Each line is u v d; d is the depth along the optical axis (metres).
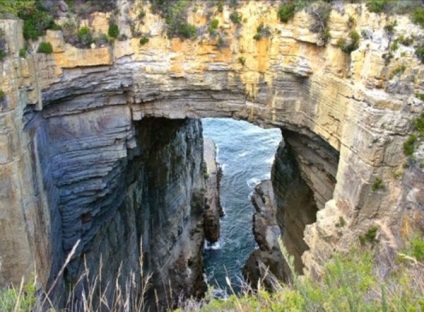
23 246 14.07
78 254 18.48
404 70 12.79
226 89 18.17
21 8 15.10
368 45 13.66
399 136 13.07
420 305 4.94
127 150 19.78
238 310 6.81
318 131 16.66
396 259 8.77
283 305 5.97
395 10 13.42
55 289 16.20
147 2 17.34
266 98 17.88
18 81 13.88
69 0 16.70
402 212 12.85
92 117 18.02
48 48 15.73
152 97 18.52
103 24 16.95
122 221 21.86
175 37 17.47
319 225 15.30
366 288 6.32
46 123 17.00
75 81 16.80
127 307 6.89
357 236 13.96
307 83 16.81
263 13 16.70
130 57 17.70
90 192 18.45
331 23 15.14
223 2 17.06
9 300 5.57
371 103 13.27
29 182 14.41
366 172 13.61
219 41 17.22
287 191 24.45
